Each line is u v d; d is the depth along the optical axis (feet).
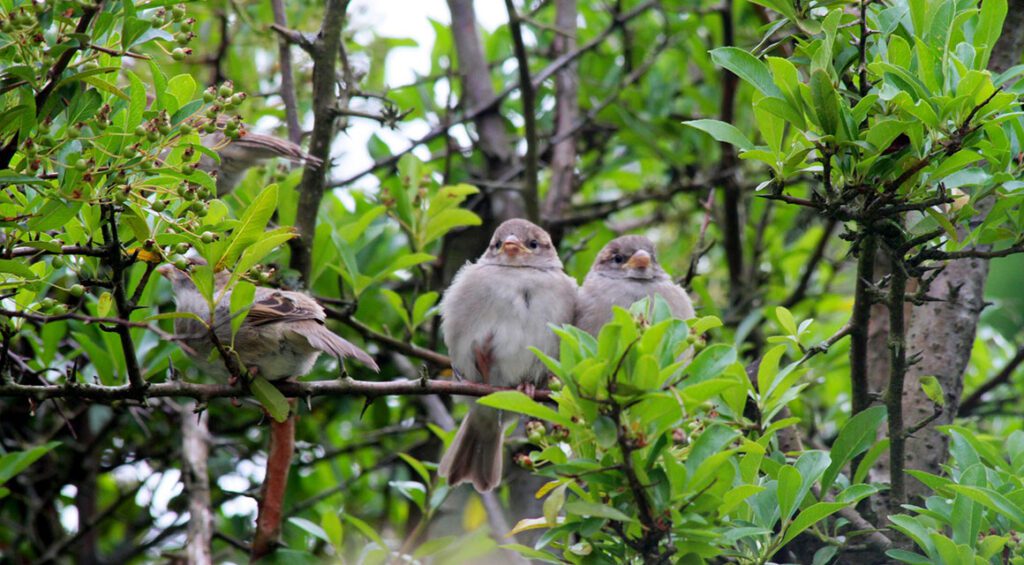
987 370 48.19
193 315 25.88
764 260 55.47
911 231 25.79
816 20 27.71
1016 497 24.71
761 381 28.73
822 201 25.25
